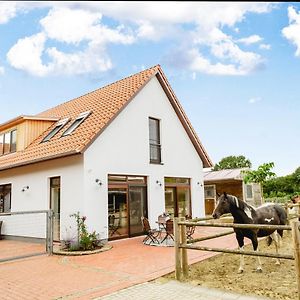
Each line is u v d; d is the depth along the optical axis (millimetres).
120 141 13336
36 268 8469
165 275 7355
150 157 15109
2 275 7820
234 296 5742
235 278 6980
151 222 14234
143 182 14406
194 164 17672
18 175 15258
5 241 14781
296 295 5738
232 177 23000
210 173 26578
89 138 11844
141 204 14164
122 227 13102
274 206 8898
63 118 16688
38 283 7012
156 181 14867
